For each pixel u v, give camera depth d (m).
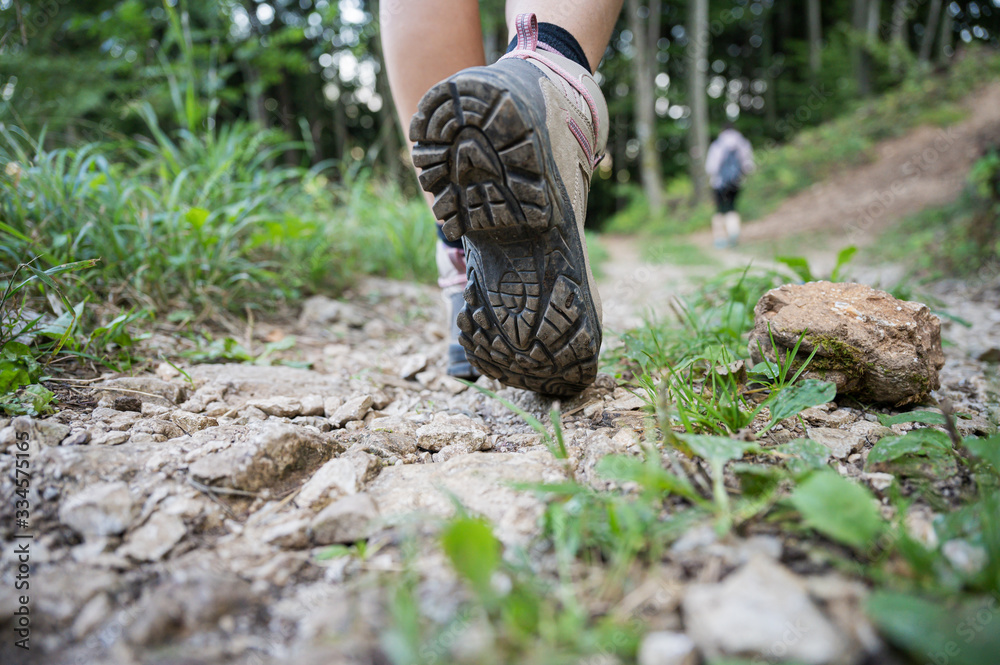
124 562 0.84
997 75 11.64
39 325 1.60
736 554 0.77
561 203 1.14
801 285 1.49
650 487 0.84
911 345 1.30
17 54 3.67
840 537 0.71
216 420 1.33
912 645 0.58
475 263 1.20
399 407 1.59
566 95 1.20
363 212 3.76
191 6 6.25
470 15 1.49
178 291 2.23
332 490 1.01
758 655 0.60
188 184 2.62
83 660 0.68
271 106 12.94
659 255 6.21
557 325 1.20
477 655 0.63
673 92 21.45
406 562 0.79
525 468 1.05
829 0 22.78
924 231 5.36
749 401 1.36
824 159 11.32
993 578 0.68
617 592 0.73
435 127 1.07
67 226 2.04
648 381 1.34
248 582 0.81
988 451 0.90
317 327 2.43
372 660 0.64
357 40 7.66
